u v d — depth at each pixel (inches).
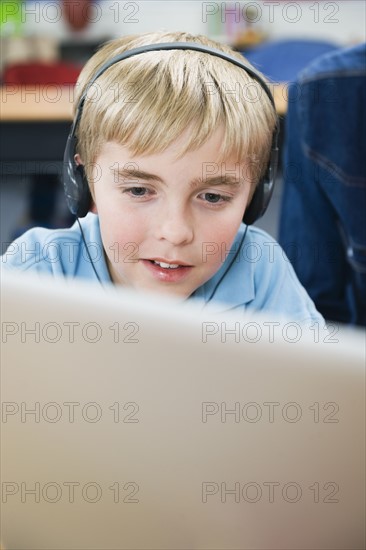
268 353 10.8
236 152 25.8
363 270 48.7
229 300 31.0
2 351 12.0
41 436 12.6
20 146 79.7
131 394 11.6
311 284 51.6
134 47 28.5
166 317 11.1
